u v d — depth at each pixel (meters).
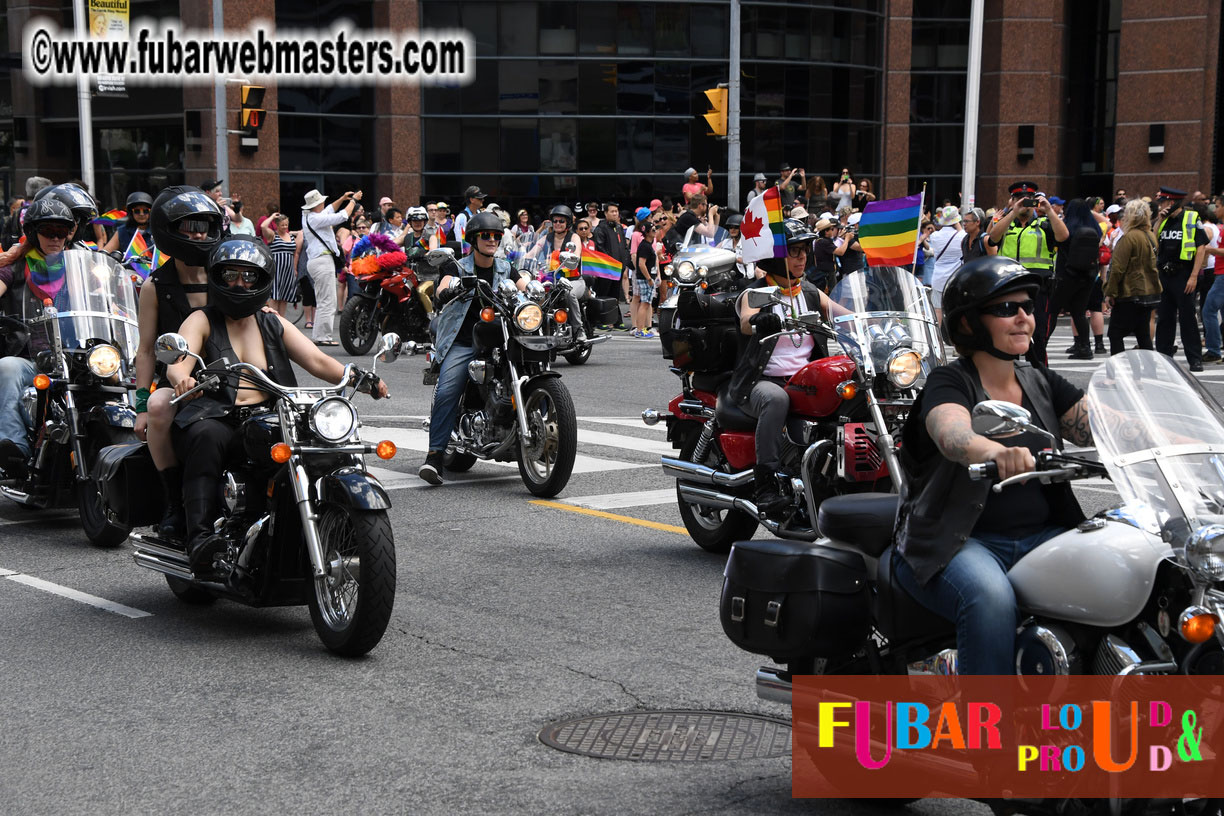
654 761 5.02
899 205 8.01
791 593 4.40
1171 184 39.28
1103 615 3.69
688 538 8.84
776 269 7.69
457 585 7.62
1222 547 3.50
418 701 5.70
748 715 5.52
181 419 6.69
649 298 23.30
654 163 35.94
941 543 4.01
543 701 5.70
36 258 9.34
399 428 13.35
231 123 33.78
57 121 39.09
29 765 5.02
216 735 5.32
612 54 35.53
